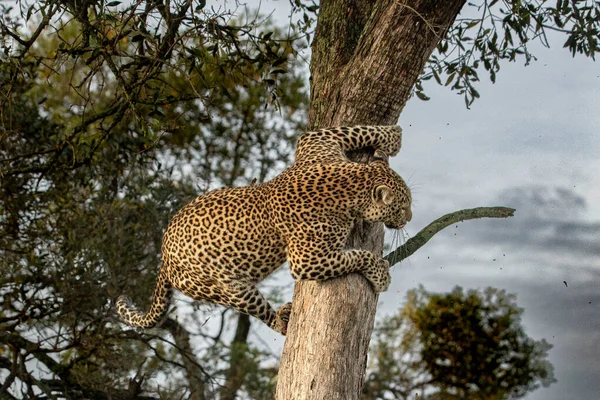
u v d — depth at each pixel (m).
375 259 5.23
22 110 9.65
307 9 7.99
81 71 12.14
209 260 5.40
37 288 9.48
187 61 6.48
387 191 5.26
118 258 9.45
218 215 5.40
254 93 14.19
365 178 5.29
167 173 11.41
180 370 12.56
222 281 5.46
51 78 11.98
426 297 14.06
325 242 5.13
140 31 6.31
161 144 12.73
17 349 9.49
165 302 6.17
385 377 13.88
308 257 5.11
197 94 6.31
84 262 9.27
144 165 10.46
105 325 9.62
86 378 9.73
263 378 13.70
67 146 9.36
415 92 8.35
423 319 13.96
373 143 5.61
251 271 5.41
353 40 5.95
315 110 5.86
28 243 9.64
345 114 5.63
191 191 11.96
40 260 9.48
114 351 9.77
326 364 4.91
